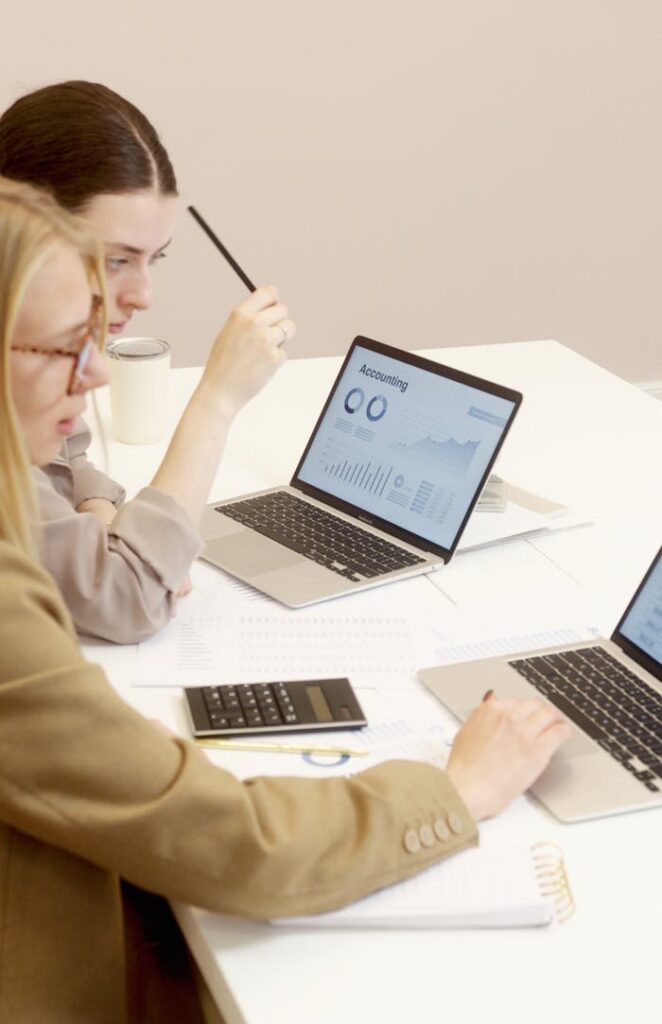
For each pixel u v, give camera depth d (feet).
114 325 5.07
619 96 11.88
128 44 10.30
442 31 11.07
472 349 8.04
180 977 3.86
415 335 12.19
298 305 11.67
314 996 2.97
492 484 5.52
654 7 11.62
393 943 3.15
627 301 12.82
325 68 10.87
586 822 3.59
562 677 4.27
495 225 12.00
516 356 7.93
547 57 11.49
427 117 11.34
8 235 3.12
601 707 4.09
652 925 3.21
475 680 4.28
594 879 3.37
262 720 4.00
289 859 3.09
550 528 5.56
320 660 4.45
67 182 4.65
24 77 10.18
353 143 11.22
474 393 5.27
